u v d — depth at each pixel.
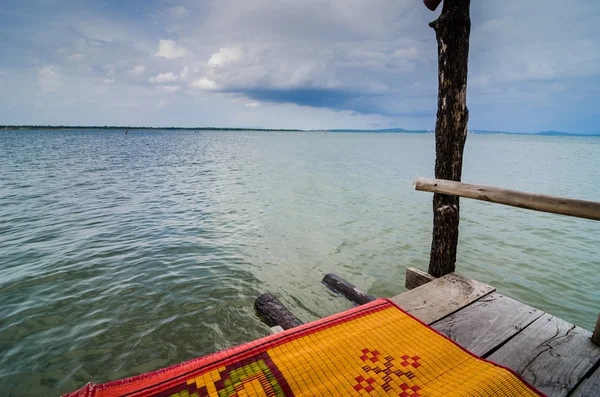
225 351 2.32
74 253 7.51
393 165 30.30
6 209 11.77
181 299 5.58
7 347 4.32
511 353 2.47
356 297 5.05
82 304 5.38
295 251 7.91
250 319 5.07
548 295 5.96
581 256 7.72
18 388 3.68
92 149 47.25
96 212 11.56
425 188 3.72
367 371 2.14
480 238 9.04
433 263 4.05
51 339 4.50
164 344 4.48
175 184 18.14
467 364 2.23
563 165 31.67
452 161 3.62
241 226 9.97
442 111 3.57
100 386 1.94
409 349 2.39
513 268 7.07
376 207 12.67
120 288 5.91
